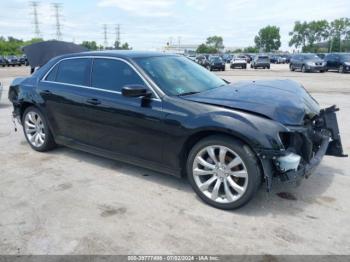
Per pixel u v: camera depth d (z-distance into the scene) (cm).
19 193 382
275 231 299
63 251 275
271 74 2469
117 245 282
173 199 363
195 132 336
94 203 355
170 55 459
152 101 367
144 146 385
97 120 422
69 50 872
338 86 1461
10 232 303
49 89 477
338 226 306
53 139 514
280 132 306
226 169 330
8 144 575
